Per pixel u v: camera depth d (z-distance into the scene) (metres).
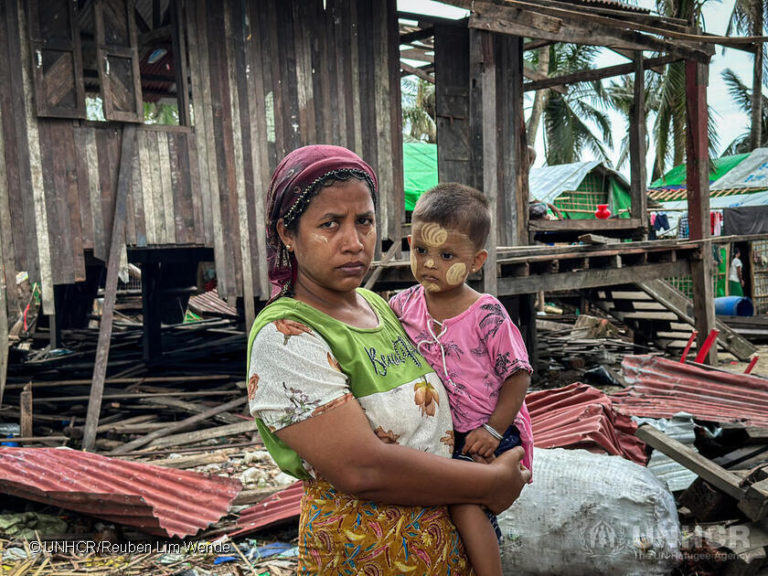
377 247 9.30
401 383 1.70
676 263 10.91
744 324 15.14
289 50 8.48
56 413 8.02
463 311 2.06
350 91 9.00
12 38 6.78
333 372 1.58
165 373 9.53
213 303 16.70
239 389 8.62
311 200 1.64
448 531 1.75
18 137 6.84
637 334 12.92
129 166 7.36
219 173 8.04
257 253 8.32
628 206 23.08
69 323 13.27
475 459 1.91
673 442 3.91
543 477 3.48
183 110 7.90
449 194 2.11
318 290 1.74
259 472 5.92
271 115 8.38
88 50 7.39
